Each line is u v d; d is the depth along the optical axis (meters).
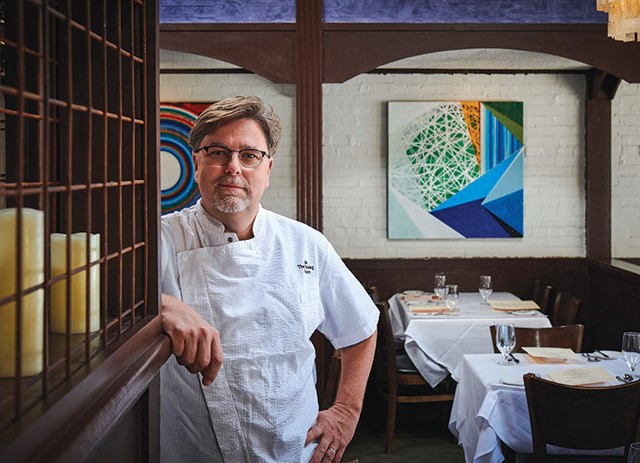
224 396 1.86
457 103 6.44
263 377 1.90
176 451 1.89
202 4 5.11
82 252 1.02
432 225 6.48
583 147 6.50
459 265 6.43
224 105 1.91
